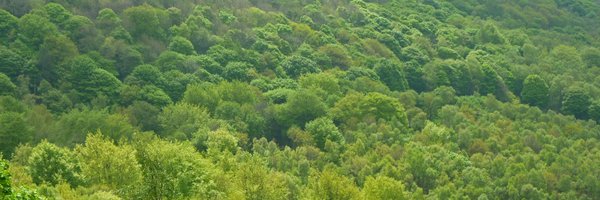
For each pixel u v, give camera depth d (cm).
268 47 15338
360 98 12588
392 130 11731
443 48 18150
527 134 12306
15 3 13875
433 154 10544
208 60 13988
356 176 10000
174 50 14262
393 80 15412
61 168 7012
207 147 9738
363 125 11862
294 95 12125
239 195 6538
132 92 12000
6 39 12900
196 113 11212
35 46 12900
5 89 11400
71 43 12781
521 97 16388
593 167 10569
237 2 17388
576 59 18488
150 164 5744
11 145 9181
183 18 15588
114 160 6931
